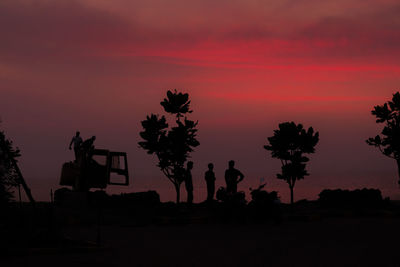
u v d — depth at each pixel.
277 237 13.55
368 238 13.12
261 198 17.27
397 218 19.05
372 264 9.45
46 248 10.37
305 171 21.25
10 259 9.62
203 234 14.31
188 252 10.91
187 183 20.03
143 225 16.73
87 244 11.26
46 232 11.44
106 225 16.78
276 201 17.27
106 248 11.09
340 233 14.27
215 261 9.80
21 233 11.22
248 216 17.52
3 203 15.12
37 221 11.83
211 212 18.97
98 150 15.91
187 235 14.09
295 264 9.48
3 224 12.14
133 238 13.38
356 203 21.88
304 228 15.73
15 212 13.55
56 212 17.75
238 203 17.42
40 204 19.55
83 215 17.91
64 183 21.86
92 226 16.55
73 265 9.06
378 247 11.52
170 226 16.70
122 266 9.16
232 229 15.64
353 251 10.98
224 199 17.59
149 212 19.20
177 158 20.03
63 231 14.94
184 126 20.11
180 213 19.14
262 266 9.31
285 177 21.30
